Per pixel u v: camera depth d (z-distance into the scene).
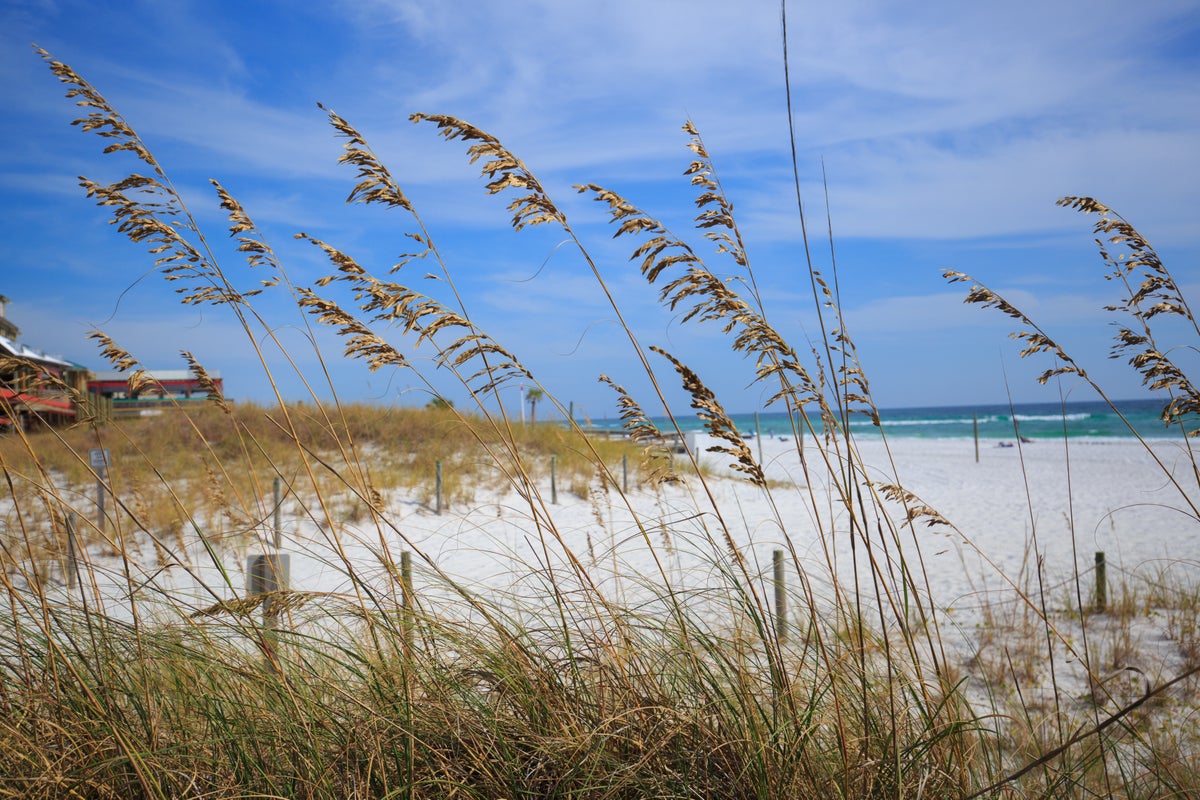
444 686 2.66
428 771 2.42
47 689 2.57
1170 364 2.74
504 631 2.74
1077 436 64.31
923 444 56.75
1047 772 2.70
